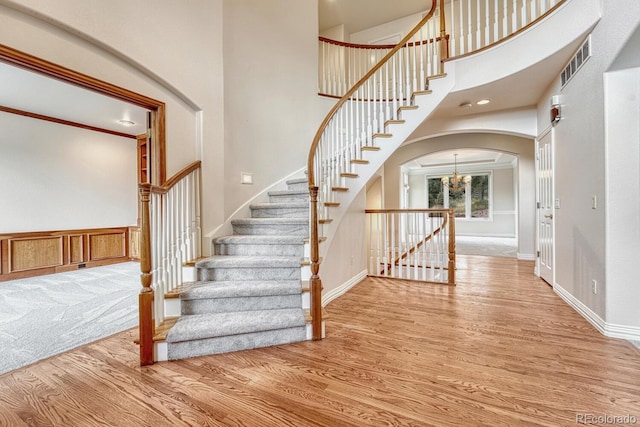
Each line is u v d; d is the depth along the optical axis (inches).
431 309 115.2
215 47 123.3
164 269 88.8
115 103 152.3
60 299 127.6
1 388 65.4
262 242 112.9
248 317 87.5
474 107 162.1
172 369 73.2
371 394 62.5
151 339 75.7
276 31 156.6
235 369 72.9
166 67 102.3
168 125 105.0
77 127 191.0
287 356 79.2
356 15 234.8
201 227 115.0
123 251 215.5
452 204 429.7
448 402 59.4
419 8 227.1
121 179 215.2
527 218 222.5
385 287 149.9
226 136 129.1
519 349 81.0
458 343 85.4
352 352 81.1
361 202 167.9
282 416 56.3
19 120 167.3
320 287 89.7
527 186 221.5
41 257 174.2
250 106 141.9
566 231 120.1
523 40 118.2
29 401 60.9
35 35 73.0
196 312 91.2
